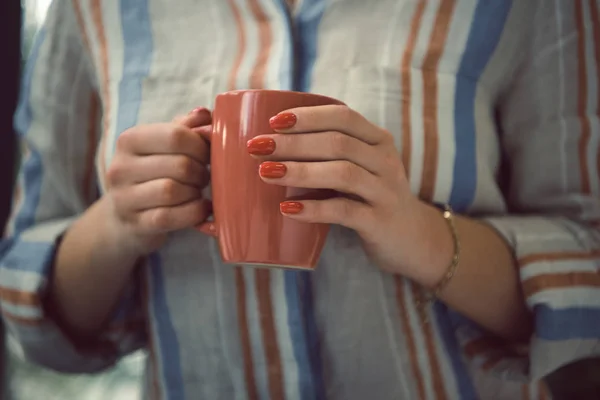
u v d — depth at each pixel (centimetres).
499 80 59
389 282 54
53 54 65
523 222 56
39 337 58
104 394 121
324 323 54
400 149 54
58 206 65
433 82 55
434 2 55
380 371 53
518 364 54
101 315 61
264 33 57
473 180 55
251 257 44
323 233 45
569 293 52
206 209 47
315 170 43
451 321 56
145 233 50
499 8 56
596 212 58
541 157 59
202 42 58
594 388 74
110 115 59
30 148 65
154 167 47
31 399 113
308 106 43
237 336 54
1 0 96
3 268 59
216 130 44
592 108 59
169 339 56
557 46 58
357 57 55
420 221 50
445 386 54
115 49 60
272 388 54
